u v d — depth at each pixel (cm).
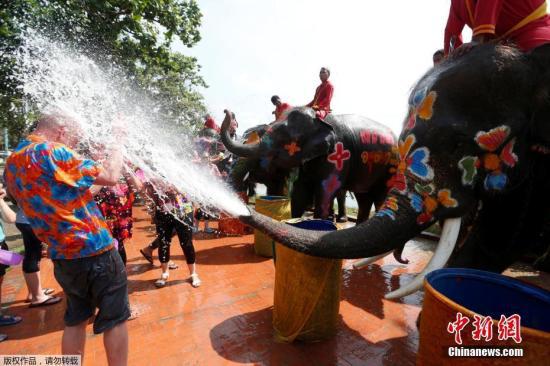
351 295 416
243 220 225
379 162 567
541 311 196
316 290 302
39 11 592
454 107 232
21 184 201
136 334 324
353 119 577
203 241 661
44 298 387
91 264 213
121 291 227
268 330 333
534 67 230
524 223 272
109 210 389
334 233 229
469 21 277
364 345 310
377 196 606
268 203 581
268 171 732
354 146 548
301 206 584
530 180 254
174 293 417
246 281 457
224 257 561
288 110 562
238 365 279
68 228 205
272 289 430
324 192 533
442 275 207
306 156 529
